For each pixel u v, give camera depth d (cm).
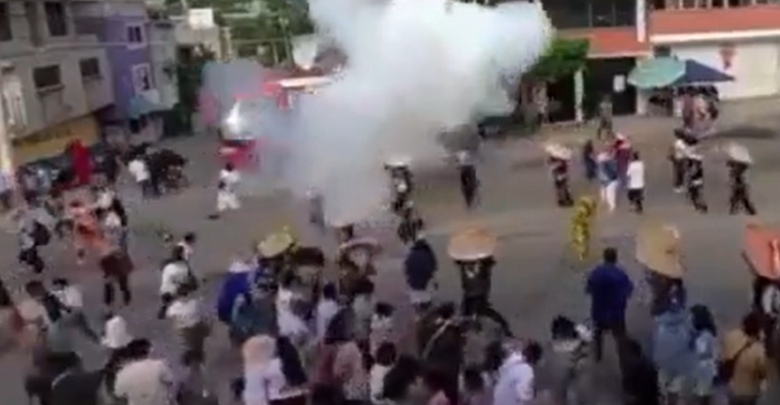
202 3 9306
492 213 2838
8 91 4475
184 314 1595
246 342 1355
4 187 3634
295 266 1684
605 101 4691
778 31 5350
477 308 1585
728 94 5422
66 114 5147
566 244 2405
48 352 1341
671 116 4938
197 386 1373
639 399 1203
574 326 1388
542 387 1323
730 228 2455
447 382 1177
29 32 4941
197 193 3719
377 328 1445
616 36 5122
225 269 2345
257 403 1266
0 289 1812
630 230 2483
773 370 1310
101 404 1219
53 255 2673
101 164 4134
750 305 1745
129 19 6259
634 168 2691
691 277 2022
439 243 2470
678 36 5303
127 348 1252
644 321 1691
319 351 1406
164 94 6731
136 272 2453
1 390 1584
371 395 1275
